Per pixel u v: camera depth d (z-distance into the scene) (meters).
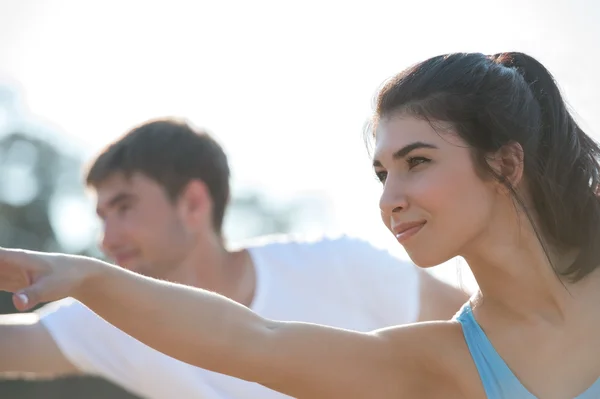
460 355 3.06
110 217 4.67
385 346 3.12
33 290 2.51
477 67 2.96
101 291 2.71
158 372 4.32
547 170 2.99
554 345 2.95
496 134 2.91
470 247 2.97
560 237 3.00
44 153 21.64
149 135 4.68
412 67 3.00
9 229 20.98
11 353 4.35
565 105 3.13
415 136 2.89
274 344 2.96
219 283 4.61
